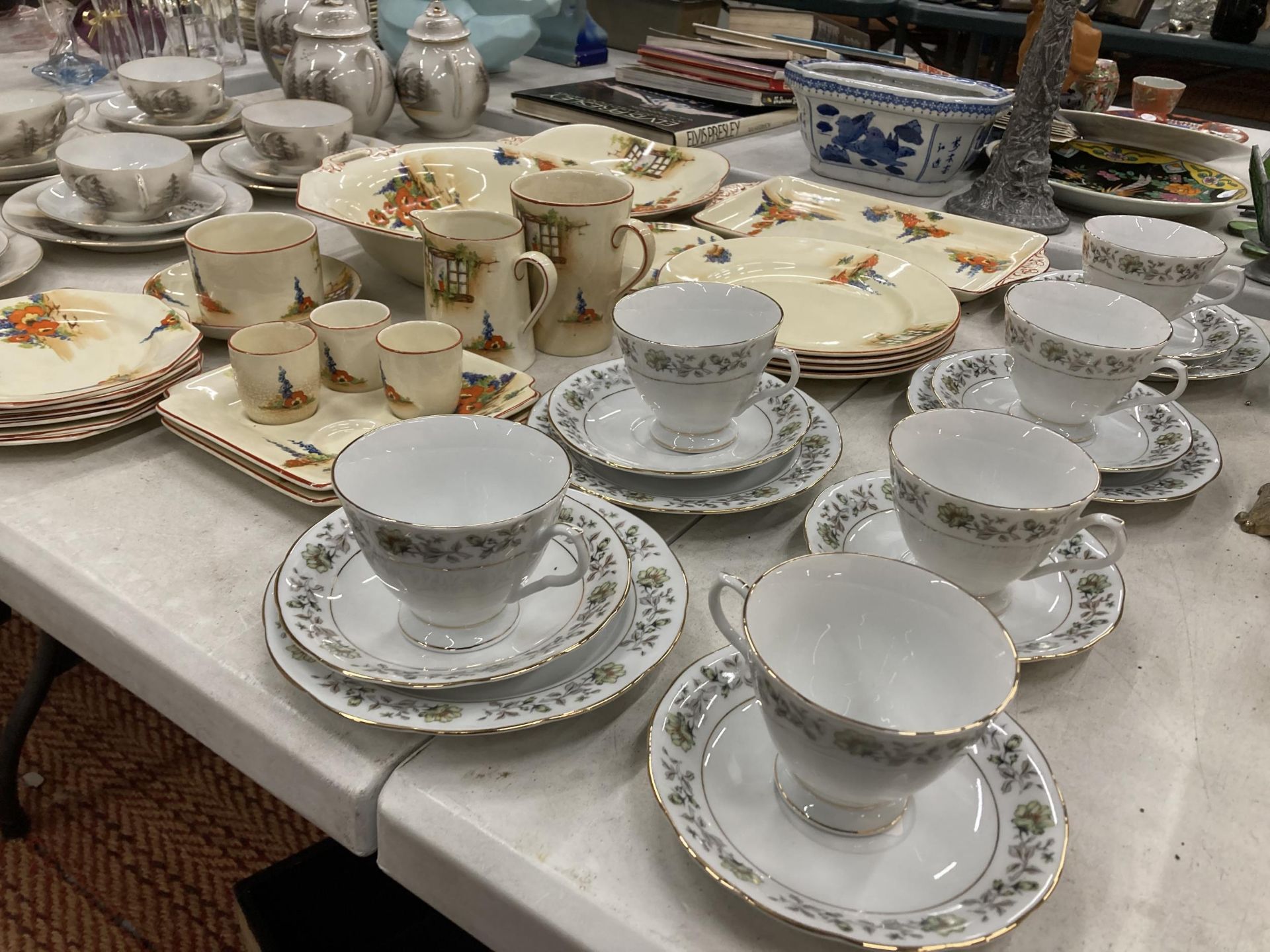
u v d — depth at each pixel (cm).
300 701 48
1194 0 262
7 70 155
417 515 50
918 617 41
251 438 65
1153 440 69
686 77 151
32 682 110
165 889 121
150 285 85
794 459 66
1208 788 46
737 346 60
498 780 45
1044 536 48
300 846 128
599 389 71
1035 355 66
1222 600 58
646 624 50
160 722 144
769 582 40
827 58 147
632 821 43
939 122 113
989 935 35
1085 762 47
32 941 113
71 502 62
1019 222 111
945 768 37
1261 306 97
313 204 90
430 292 77
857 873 39
